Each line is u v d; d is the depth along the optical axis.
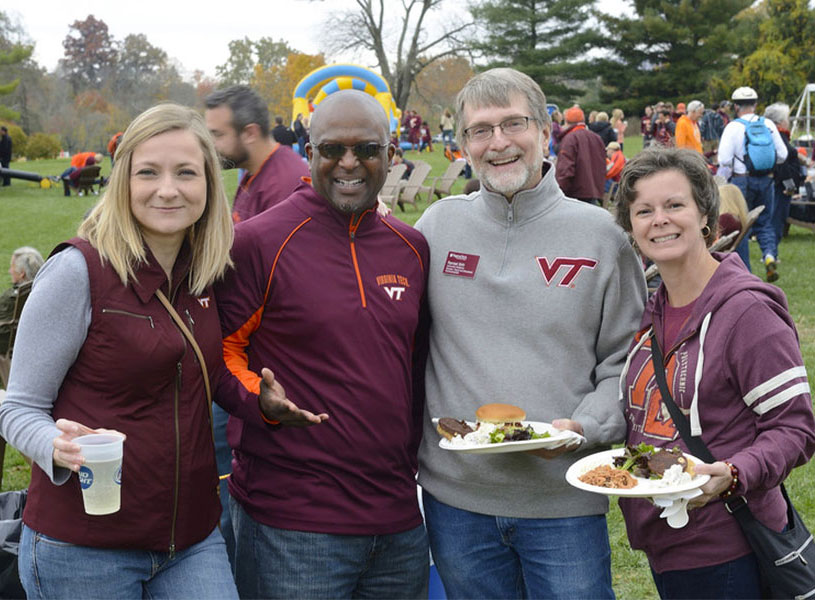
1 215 18.45
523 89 2.77
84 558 2.34
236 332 2.70
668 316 2.65
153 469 2.37
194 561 2.48
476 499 2.83
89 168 23.28
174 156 2.36
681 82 51.53
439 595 3.33
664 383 2.57
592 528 2.83
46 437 2.21
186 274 2.48
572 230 2.79
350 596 2.74
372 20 47.22
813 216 12.52
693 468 2.33
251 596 2.78
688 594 2.57
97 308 2.31
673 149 2.59
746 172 9.84
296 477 2.67
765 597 2.53
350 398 2.65
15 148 46.12
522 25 51.94
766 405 2.39
